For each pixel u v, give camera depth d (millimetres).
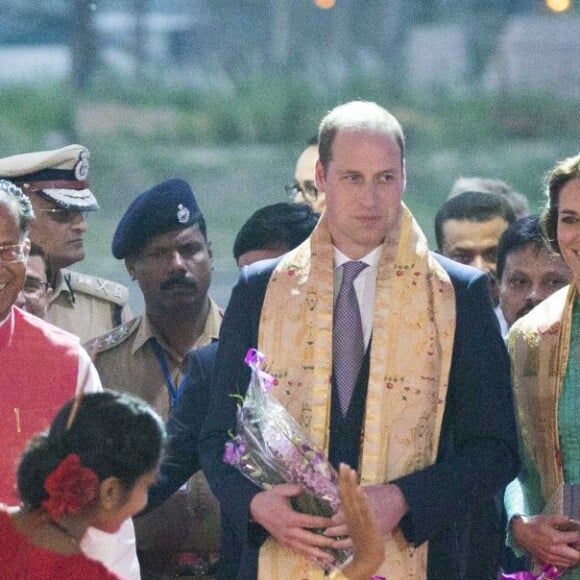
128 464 11836
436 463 14305
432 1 110500
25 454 11914
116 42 111688
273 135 96188
